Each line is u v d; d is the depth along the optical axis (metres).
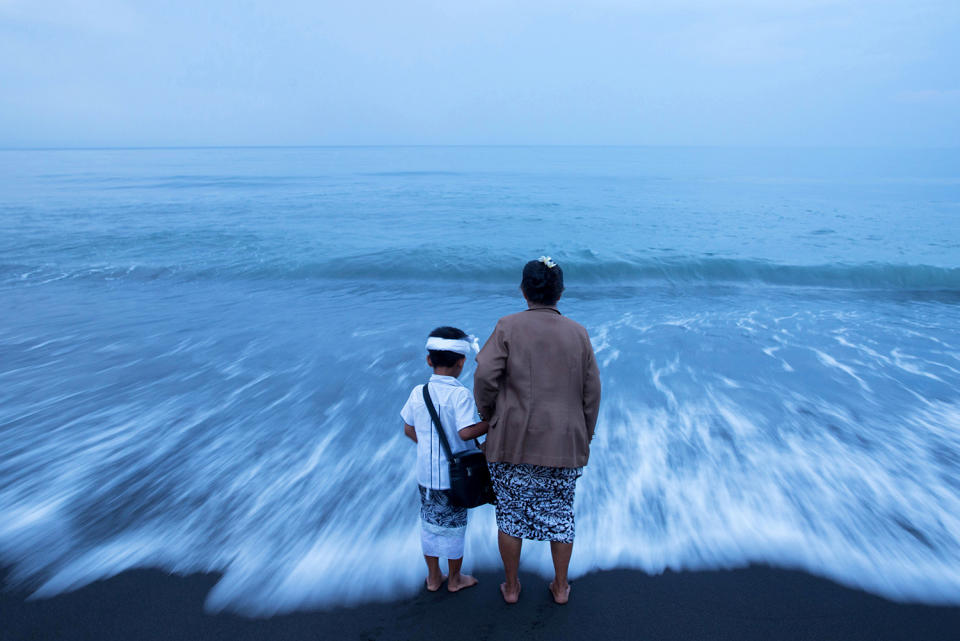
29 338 7.14
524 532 2.46
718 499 3.48
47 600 2.59
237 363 6.30
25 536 3.09
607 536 3.12
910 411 4.90
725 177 41.53
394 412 5.00
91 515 3.31
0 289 9.74
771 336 7.30
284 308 8.74
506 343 2.39
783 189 30.11
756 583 2.73
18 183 35.59
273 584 2.72
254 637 2.38
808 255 12.19
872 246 13.25
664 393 5.36
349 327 7.73
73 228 15.55
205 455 4.13
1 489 3.61
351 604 2.59
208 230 15.41
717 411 4.91
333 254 12.03
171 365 6.22
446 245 12.92
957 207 20.78
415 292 9.87
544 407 2.36
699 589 2.69
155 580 2.74
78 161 84.00
